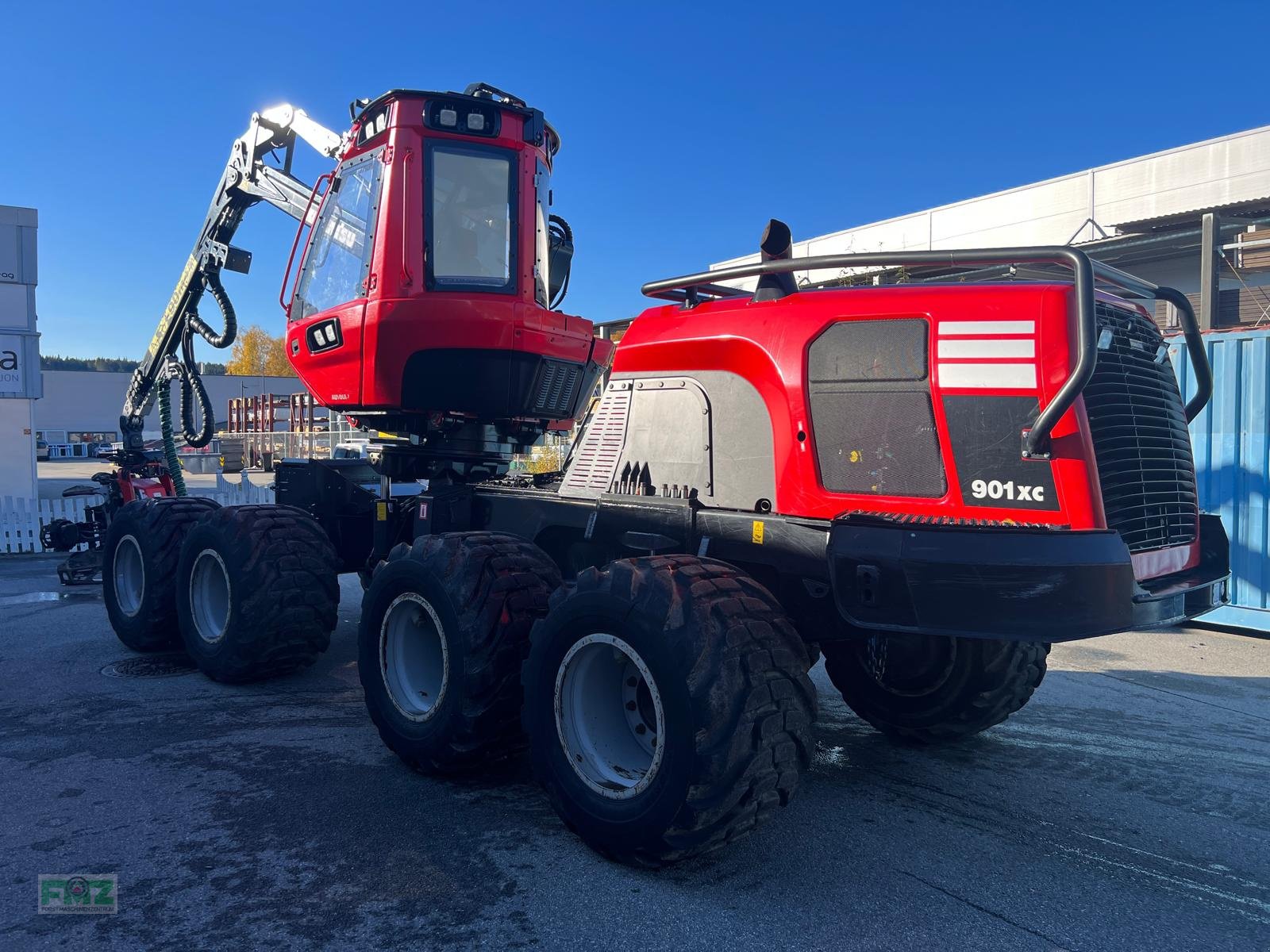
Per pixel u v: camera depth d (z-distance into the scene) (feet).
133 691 16.69
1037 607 8.48
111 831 10.45
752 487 11.09
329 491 19.42
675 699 8.87
